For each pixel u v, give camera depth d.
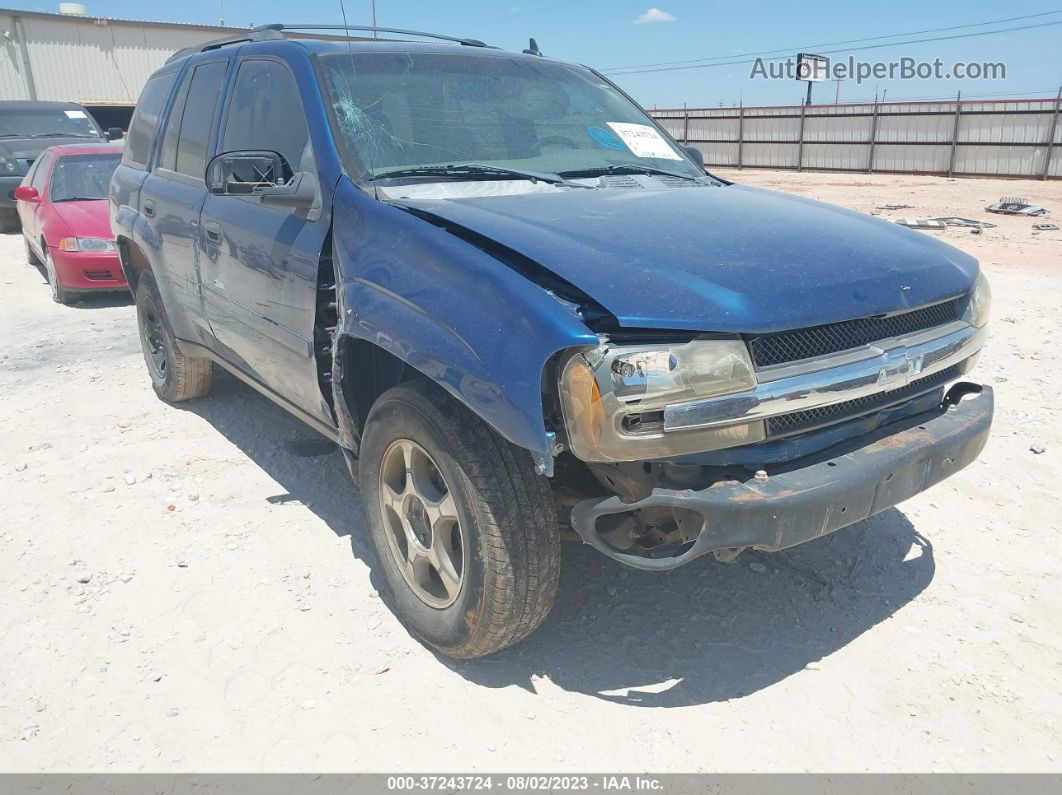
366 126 3.35
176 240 4.43
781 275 2.54
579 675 2.91
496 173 3.35
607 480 2.60
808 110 28.97
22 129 14.74
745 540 2.39
